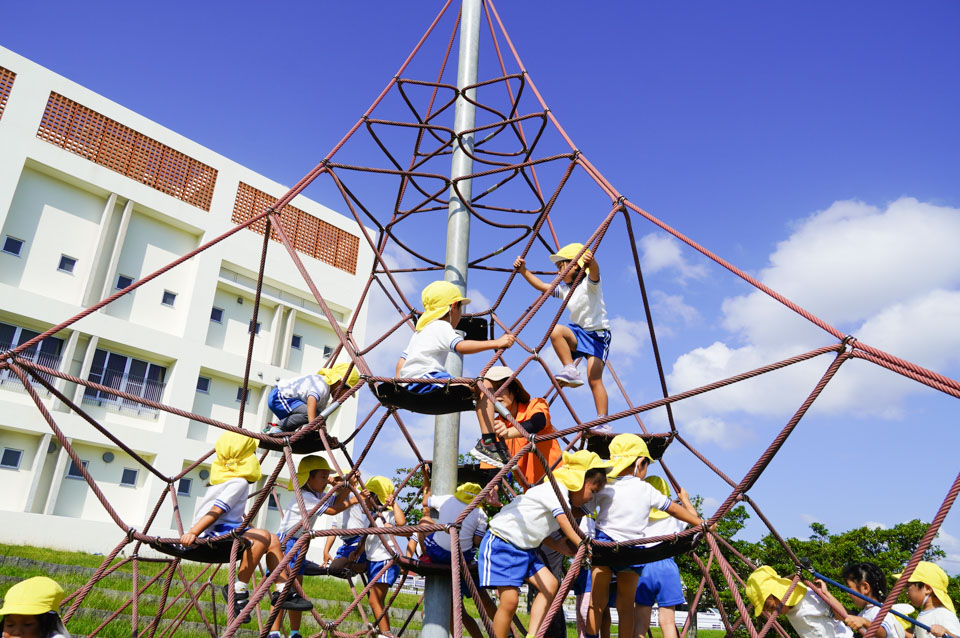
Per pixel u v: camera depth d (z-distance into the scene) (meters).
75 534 19.17
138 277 22.73
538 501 4.86
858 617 5.16
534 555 5.07
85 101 22.11
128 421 21.23
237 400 24.25
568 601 23.03
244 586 5.42
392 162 7.23
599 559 4.48
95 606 9.38
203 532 5.49
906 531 16.97
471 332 6.91
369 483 7.80
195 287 23.56
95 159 22.11
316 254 27.72
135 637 6.16
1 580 9.86
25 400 19.23
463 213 6.58
